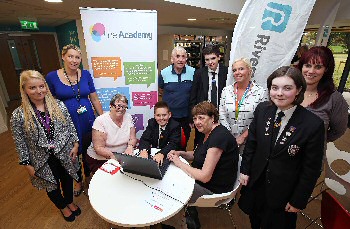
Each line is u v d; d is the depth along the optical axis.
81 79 2.22
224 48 8.08
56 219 2.11
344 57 4.70
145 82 2.54
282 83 1.15
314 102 1.57
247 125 1.94
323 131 1.18
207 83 2.34
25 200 2.37
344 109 1.56
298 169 1.28
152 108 2.66
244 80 1.89
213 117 1.61
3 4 2.84
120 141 2.07
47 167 1.79
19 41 6.33
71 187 2.13
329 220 1.30
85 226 2.03
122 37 2.32
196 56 6.67
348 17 3.38
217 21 5.09
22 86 1.62
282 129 1.26
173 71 2.44
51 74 2.12
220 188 1.64
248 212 1.58
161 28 5.91
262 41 2.01
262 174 1.40
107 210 1.24
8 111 5.45
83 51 5.08
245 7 1.93
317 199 2.32
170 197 1.34
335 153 2.20
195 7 2.97
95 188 1.42
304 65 1.52
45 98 1.76
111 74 2.42
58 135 1.81
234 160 1.61
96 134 2.01
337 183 1.92
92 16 2.19
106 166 1.68
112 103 1.96
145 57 2.44
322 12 3.41
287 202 1.35
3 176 2.80
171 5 2.84
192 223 1.93
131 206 1.27
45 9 3.35
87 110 2.28
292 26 1.95
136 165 1.49
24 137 1.71
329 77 1.52
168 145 1.98
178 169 1.62
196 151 1.75
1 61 5.99
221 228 2.01
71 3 2.81
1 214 2.17
